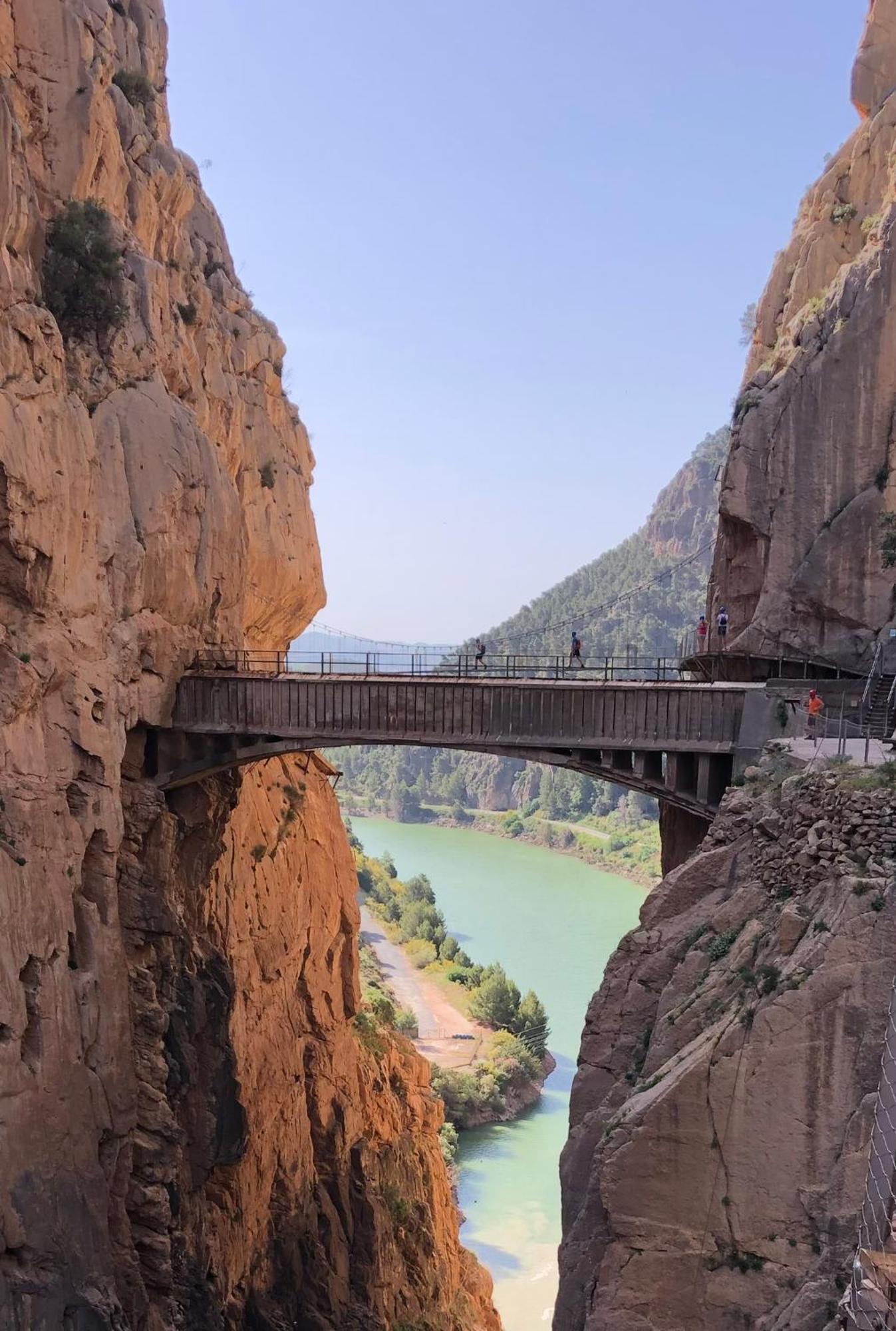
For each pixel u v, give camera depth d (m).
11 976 25.61
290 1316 39.16
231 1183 35.41
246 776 40.91
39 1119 26.09
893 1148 14.48
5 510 25.83
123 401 32.53
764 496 34.41
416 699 31.12
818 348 33.62
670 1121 18.33
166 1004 31.70
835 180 36.38
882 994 17.17
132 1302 28.98
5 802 26.03
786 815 20.94
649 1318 18.05
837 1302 15.89
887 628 31.94
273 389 50.75
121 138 36.88
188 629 34.72
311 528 52.81
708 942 21.09
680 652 43.09
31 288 28.50
